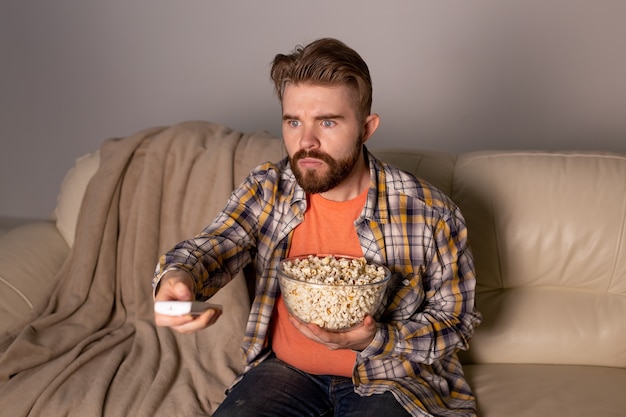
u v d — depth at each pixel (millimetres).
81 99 3145
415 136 2869
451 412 1385
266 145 1949
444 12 2746
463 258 1458
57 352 1693
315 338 1226
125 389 1556
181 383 1589
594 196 1752
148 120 3098
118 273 1931
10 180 3305
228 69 2965
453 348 1401
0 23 3146
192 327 1084
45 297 1892
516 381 1613
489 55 2748
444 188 1817
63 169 3248
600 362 1705
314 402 1419
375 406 1340
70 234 2088
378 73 2844
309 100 1249
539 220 1754
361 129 1317
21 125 3234
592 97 2715
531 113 2766
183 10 2953
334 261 1289
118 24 3029
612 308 1722
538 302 1748
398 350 1342
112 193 1954
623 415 1459
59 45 3113
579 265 1739
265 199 1457
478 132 2820
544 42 2699
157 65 3031
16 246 1982
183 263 1248
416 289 1421
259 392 1388
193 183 1928
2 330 1760
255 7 2887
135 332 1837
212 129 2088
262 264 1466
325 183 1287
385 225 1426
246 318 1759
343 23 2832
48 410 1475
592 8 2645
